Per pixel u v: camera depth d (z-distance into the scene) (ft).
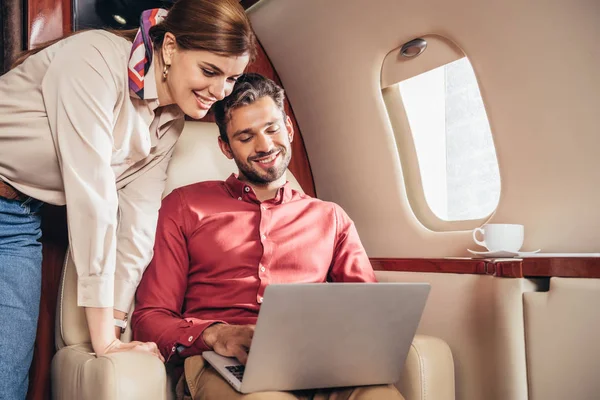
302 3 5.76
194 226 4.50
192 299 4.42
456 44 4.90
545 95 4.34
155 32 3.87
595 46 3.95
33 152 3.63
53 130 3.55
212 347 3.64
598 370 3.14
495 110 4.77
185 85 3.82
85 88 3.52
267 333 2.94
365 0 5.29
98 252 3.45
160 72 3.98
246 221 4.56
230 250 4.43
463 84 6.52
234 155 4.72
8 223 3.75
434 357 3.56
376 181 6.01
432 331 4.21
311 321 3.00
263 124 4.60
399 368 3.42
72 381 3.51
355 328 3.14
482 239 4.90
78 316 4.20
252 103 4.60
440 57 5.08
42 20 5.15
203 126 5.57
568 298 3.30
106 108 3.59
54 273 5.00
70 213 3.43
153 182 4.50
